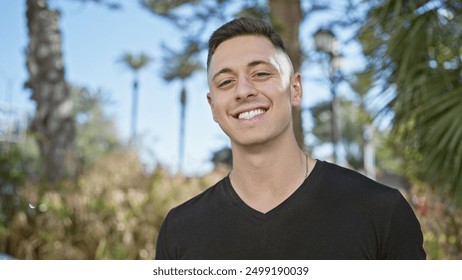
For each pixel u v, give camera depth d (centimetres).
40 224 449
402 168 537
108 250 419
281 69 128
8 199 495
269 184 126
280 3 509
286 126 126
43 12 654
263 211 125
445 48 394
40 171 626
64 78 656
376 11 421
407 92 375
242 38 130
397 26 390
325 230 119
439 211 414
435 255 365
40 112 641
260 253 121
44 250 434
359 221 119
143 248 430
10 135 618
